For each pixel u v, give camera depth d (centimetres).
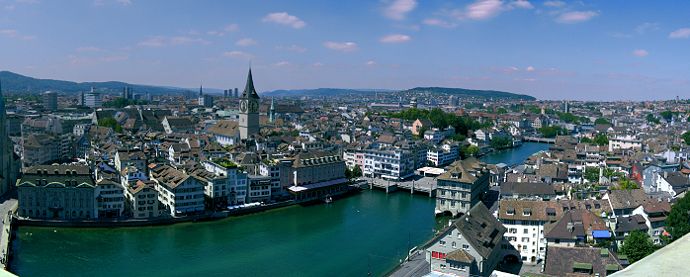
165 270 15400
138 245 17675
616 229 15800
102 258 16288
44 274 14750
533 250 15875
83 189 19700
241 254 17038
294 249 17638
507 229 15962
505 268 15362
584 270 11788
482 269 13288
